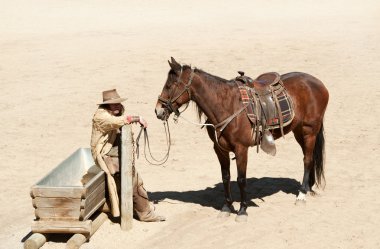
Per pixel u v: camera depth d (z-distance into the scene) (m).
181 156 11.89
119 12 31.97
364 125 13.51
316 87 9.05
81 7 33.84
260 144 8.39
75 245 7.43
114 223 8.31
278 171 10.74
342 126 13.50
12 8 33.62
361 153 11.52
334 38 22.88
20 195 9.96
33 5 34.56
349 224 8.13
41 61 21.08
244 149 8.19
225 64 19.58
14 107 16.06
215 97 7.99
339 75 18.06
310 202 9.03
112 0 36.16
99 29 26.92
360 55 20.23
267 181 10.18
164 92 7.99
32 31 26.95
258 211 8.72
